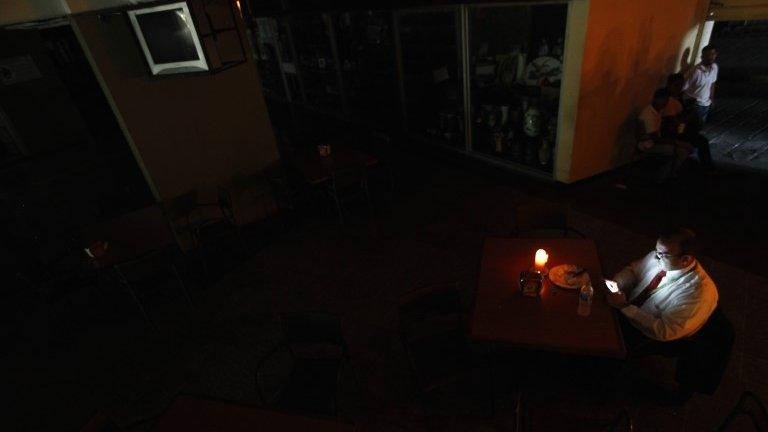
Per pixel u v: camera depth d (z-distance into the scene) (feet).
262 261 17.22
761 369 10.39
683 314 8.55
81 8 13.33
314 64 35.19
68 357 13.87
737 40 44.24
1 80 20.01
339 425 7.74
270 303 14.88
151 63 13.76
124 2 13.42
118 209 19.56
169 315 14.99
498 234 16.93
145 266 13.07
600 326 8.62
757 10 17.75
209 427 7.88
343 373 11.82
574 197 18.76
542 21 18.52
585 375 10.61
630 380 10.55
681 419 9.62
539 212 12.48
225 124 17.69
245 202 19.19
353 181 17.62
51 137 21.89
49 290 14.33
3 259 17.53
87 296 16.75
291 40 35.58
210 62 13.21
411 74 25.98
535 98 19.69
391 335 12.87
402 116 27.81
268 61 41.37
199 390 11.99
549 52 18.61
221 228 16.93
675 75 18.12
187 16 12.45
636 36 17.58
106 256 13.62
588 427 9.55
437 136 26.18
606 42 16.85
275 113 40.47
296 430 7.71
